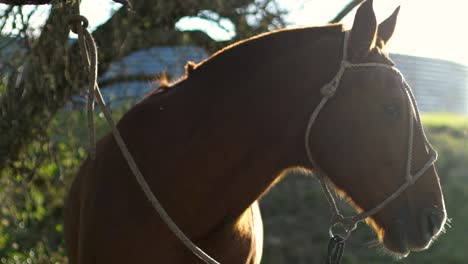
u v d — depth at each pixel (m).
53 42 4.48
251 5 6.05
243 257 2.94
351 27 2.73
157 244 2.74
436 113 16.77
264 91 2.77
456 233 9.01
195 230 2.79
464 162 11.10
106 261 2.78
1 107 4.80
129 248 2.74
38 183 5.94
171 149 2.80
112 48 5.73
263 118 2.76
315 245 8.59
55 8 3.97
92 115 2.86
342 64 2.69
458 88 17.83
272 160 2.80
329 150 2.71
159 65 6.44
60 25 4.25
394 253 2.72
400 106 2.66
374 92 2.66
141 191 2.77
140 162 2.83
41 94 4.98
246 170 2.79
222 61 2.88
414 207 2.68
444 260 8.36
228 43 6.10
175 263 2.75
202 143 2.77
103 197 2.83
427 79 17.28
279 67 2.79
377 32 2.95
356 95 2.67
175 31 6.09
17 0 3.32
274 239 8.63
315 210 9.37
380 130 2.65
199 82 2.89
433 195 2.69
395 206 2.69
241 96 2.79
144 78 6.26
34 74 4.61
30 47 4.50
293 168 2.88
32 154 5.34
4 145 5.09
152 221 2.74
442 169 10.77
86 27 2.87
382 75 2.68
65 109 5.73
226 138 2.77
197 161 2.77
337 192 2.84
